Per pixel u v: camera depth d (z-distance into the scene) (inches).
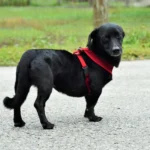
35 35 973.2
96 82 353.4
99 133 335.0
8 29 1087.0
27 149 302.8
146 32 863.1
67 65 346.6
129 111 398.9
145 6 1776.6
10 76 589.3
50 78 335.0
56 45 814.5
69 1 2081.7
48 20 1274.6
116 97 455.8
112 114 389.4
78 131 339.9
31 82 336.8
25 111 405.1
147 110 402.0
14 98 340.8
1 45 866.1
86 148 302.4
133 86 510.6
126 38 836.0
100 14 924.6
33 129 346.9
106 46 347.6
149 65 653.3
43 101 337.4
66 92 352.8
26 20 1273.4
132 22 1095.6
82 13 1469.0
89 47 357.4
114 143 312.0
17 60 695.7
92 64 353.7
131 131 339.3
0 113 399.2
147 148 301.7
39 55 337.4
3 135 333.7
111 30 346.9
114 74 588.1
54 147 305.4
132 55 722.2
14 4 1918.1
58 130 343.0
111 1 2123.5
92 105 363.6
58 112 398.9
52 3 1984.5
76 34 973.8
